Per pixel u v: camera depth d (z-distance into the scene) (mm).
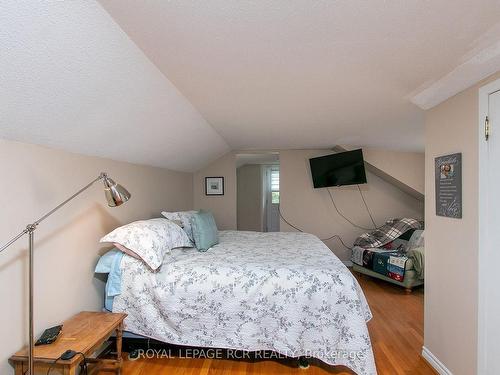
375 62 1520
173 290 1985
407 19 1128
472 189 1604
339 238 4742
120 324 1880
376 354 2168
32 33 1023
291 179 4746
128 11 1092
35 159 1591
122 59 1398
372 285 3812
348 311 1886
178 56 1467
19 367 1423
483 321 1523
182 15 1114
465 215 1664
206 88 1932
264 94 2037
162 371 1975
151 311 2008
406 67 1575
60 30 1074
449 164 1792
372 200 4738
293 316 1918
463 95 1678
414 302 3217
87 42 1192
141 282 2033
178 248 2584
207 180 4777
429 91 1868
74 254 1920
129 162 2693
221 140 3807
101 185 2238
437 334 1962
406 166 4316
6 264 1412
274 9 1072
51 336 1536
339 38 1276
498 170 1439
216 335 1975
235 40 1303
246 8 1068
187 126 2709
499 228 1437
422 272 3410
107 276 2273
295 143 4160
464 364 1684
